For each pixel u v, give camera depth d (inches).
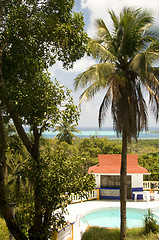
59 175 220.1
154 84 356.2
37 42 212.2
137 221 475.5
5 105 215.0
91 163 904.9
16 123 232.7
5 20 207.2
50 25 208.5
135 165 682.8
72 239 347.6
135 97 361.1
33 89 225.8
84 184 237.1
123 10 356.8
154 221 367.6
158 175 810.2
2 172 205.6
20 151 282.5
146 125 362.3
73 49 221.8
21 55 207.8
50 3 215.0
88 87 404.2
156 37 356.2
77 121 239.9
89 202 611.5
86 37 225.0
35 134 242.1
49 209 220.8
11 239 279.6
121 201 353.7
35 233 228.2
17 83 214.8
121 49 352.5
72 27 212.1
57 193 218.1
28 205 261.1
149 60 364.2
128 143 358.6
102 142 1235.9
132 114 349.7
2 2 185.0
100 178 674.8
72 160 253.0
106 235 351.3
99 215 526.6
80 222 455.2
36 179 219.5
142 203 597.0
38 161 236.4
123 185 358.3
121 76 338.6
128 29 346.3
